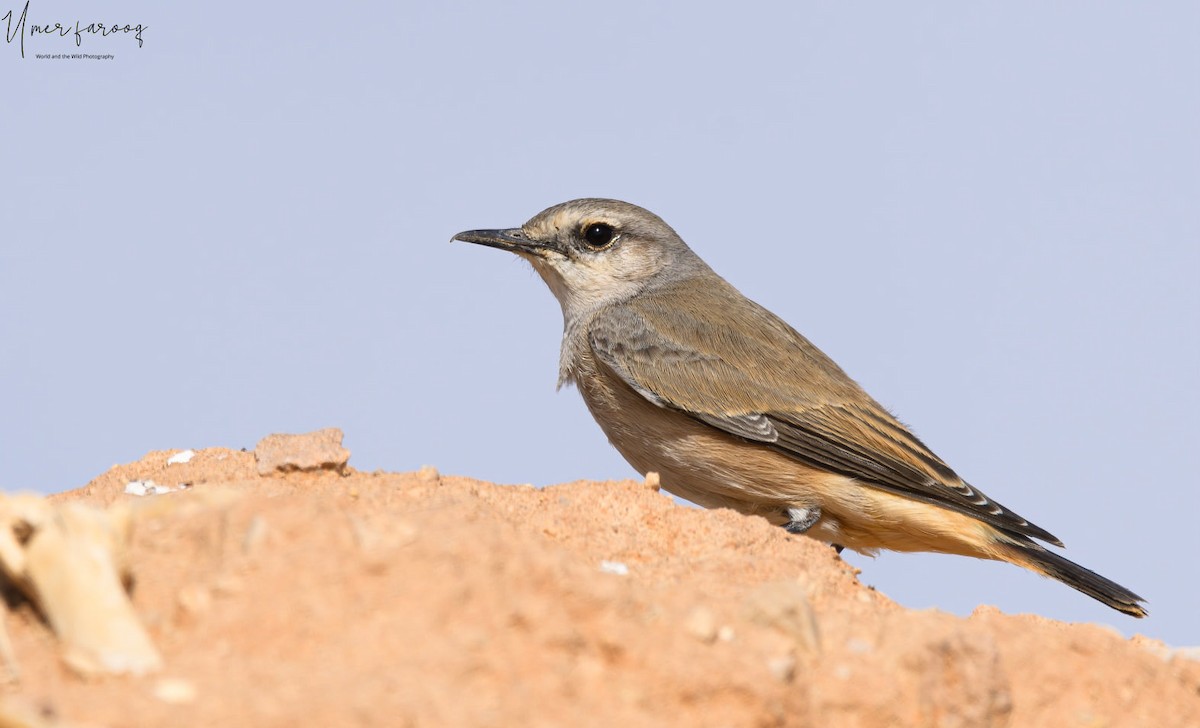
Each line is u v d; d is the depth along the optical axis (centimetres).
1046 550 1814
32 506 884
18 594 913
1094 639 1159
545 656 894
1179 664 1177
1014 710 1077
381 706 789
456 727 791
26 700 772
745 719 904
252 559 933
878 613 1146
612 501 1327
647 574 1189
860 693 973
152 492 1397
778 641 977
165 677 831
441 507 1166
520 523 1262
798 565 1254
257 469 1332
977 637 1045
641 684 900
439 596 909
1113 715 1091
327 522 966
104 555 875
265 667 843
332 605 899
